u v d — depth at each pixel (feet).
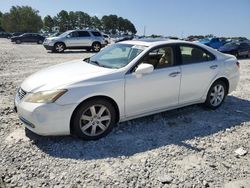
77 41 76.59
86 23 395.75
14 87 26.48
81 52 77.46
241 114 19.99
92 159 13.15
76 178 11.65
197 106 21.31
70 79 14.52
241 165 13.15
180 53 17.97
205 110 20.53
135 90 15.78
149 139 15.42
